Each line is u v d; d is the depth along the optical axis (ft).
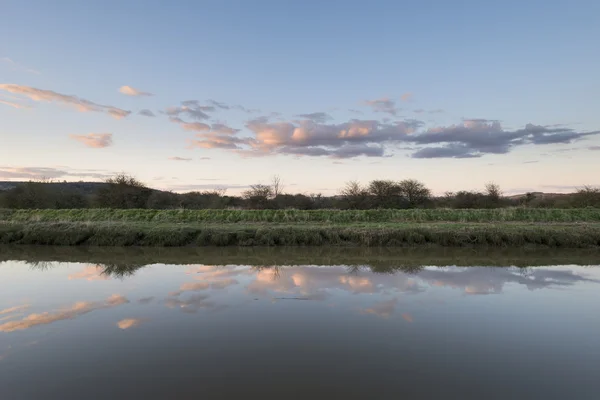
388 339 28.37
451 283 45.03
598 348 27.17
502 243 70.95
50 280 46.75
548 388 21.53
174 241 72.38
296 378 22.31
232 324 31.32
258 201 133.28
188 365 24.06
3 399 20.38
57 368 23.77
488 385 21.75
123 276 48.80
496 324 31.73
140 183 132.46
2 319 32.89
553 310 35.42
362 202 135.74
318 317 33.04
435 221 96.22
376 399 20.02
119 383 21.84
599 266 55.77
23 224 82.38
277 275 49.14
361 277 48.08
